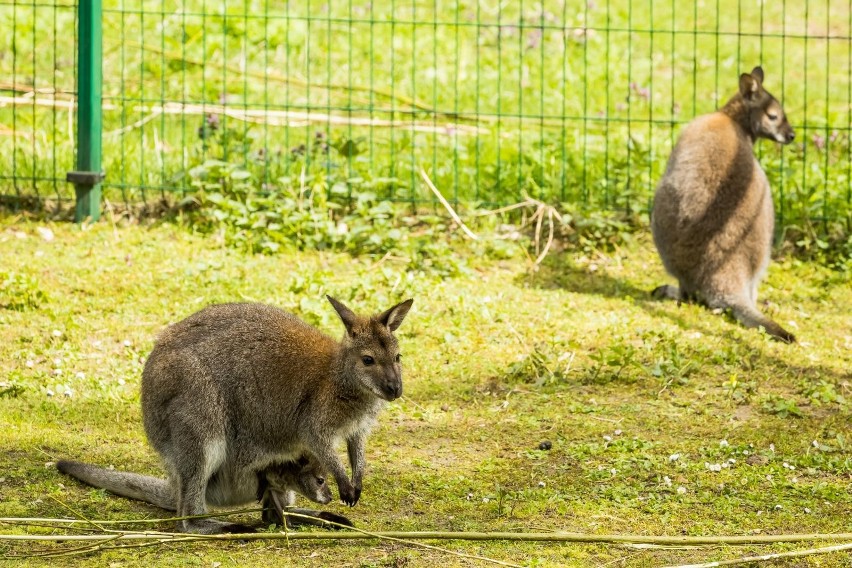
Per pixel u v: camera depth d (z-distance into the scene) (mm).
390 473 8039
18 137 14578
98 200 13180
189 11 19094
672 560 6641
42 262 11859
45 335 10258
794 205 13812
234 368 7117
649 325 11211
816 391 9562
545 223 13578
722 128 12609
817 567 6570
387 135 16078
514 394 9586
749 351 10562
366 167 14234
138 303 11070
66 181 13094
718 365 10195
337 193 13469
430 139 15938
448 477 7969
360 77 18406
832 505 7520
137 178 13922
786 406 9172
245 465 7219
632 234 13758
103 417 8789
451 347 10469
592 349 10555
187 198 13250
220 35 18234
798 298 12406
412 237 13141
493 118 16984
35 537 6578
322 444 7160
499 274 12570
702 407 9312
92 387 9312
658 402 9422
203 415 6973
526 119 17094
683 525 7207
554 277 12609
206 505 7379
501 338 10742
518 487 7820
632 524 7215
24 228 12898
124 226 13102
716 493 7719
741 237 11953
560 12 22531
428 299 11477
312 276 11648
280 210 12883
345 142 13727
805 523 7230
